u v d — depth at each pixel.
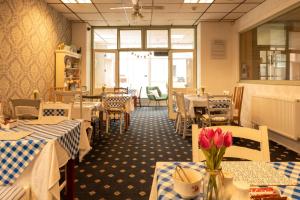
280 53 4.98
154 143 4.84
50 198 1.83
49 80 5.89
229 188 0.92
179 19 7.14
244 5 5.85
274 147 4.61
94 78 8.12
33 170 1.86
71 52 6.55
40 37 5.39
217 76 7.48
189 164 1.42
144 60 12.27
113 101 5.75
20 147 1.84
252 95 5.82
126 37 8.24
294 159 3.93
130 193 2.75
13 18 4.39
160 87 12.34
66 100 4.66
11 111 3.64
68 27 7.21
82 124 2.84
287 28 4.72
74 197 2.59
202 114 5.41
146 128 6.28
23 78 4.75
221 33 7.44
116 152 4.25
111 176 3.22
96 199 2.61
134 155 4.09
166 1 5.56
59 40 6.53
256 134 1.60
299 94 4.29
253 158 1.60
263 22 5.67
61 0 5.54
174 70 8.01
